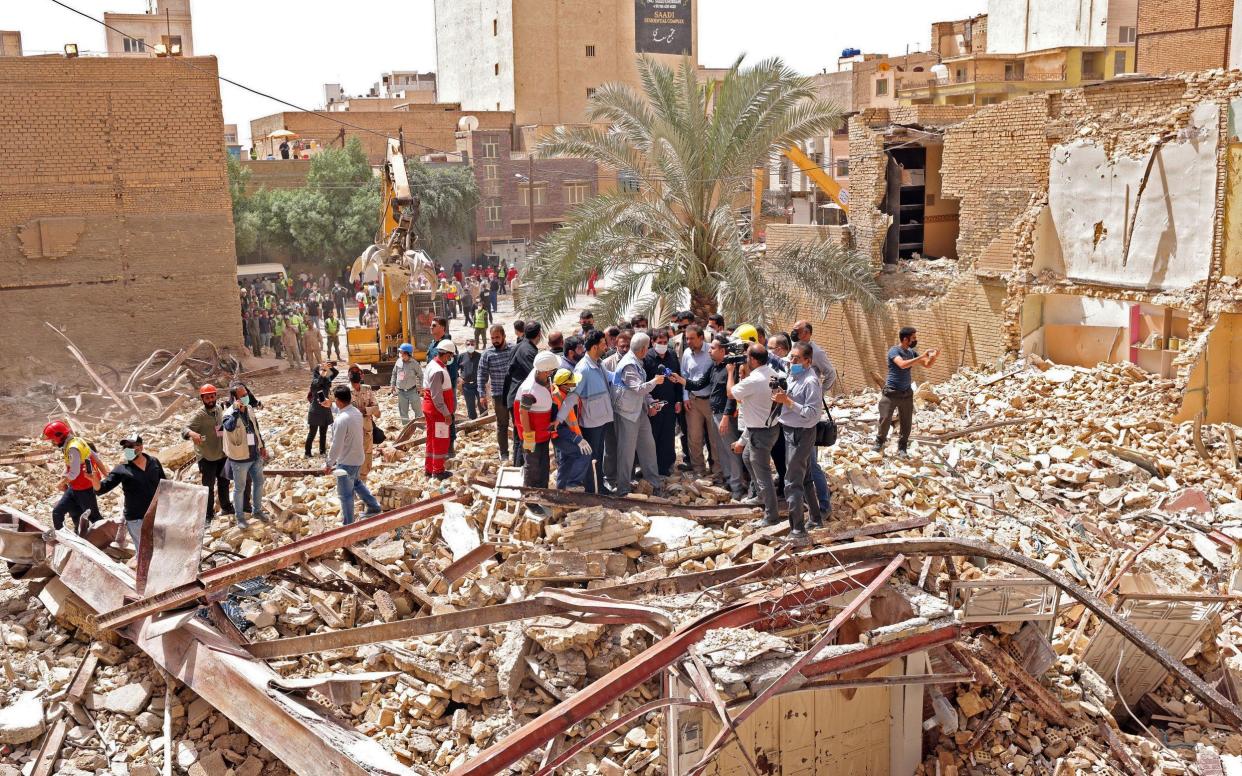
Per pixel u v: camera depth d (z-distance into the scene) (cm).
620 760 864
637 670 785
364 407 1312
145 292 2812
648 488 1223
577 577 996
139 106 2747
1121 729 986
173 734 899
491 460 1385
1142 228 1692
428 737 898
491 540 1072
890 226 2391
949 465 1389
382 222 2661
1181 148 1609
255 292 3584
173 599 939
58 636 1040
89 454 1162
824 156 5369
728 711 774
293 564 1020
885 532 1079
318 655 970
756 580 963
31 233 2675
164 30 7569
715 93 2144
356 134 6038
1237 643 1043
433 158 5672
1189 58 2656
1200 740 945
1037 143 1906
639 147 2067
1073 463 1405
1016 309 1914
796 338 1134
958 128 2091
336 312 4188
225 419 1165
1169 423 1548
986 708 934
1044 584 938
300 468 1438
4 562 1164
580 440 1115
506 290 4969
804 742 873
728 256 1900
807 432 1026
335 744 764
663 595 954
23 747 904
